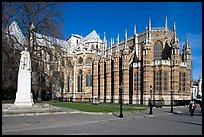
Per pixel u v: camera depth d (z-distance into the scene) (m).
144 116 33.72
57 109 34.56
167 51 73.62
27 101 33.56
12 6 43.06
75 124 22.56
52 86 59.50
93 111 36.38
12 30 53.28
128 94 76.62
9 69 43.91
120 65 82.31
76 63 103.31
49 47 52.59
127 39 87.62
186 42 75.50
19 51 45.28
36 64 50.28
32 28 48.59
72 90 102.12
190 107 36.59
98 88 93.12
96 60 94.75
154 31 76.38
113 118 29.23
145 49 71.25
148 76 70.00
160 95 68.25
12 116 26.69
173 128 20.91
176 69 68.38
